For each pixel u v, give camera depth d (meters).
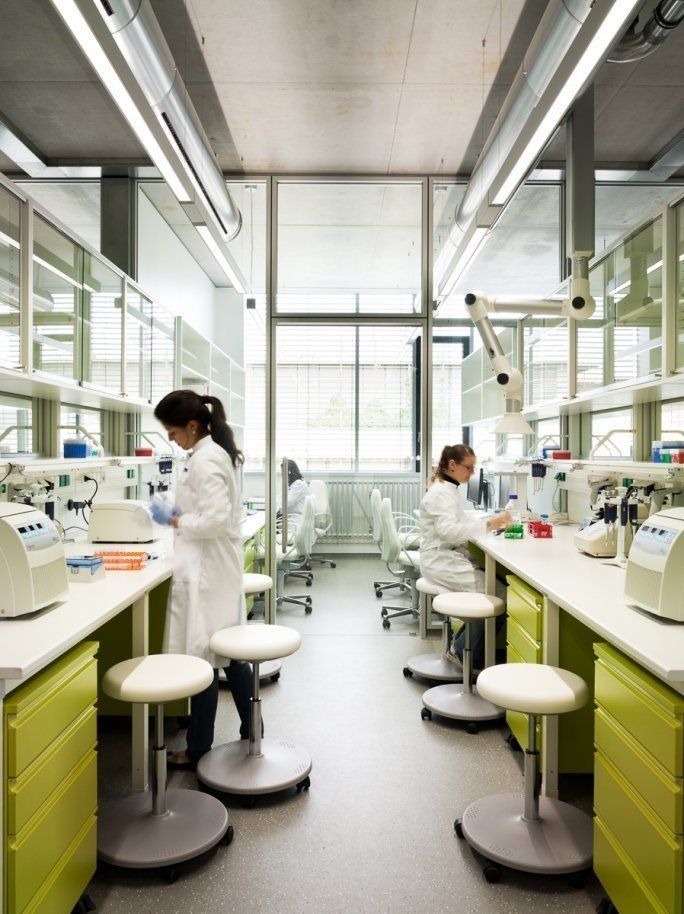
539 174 4.12
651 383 2.35
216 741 2.60
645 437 3.15
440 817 2.07
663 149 3.86
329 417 4.36
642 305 2.50
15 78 3.16
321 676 3.39
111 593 1.97
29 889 1.28
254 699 2.33
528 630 2.36
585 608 1.77
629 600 1.87
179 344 4.30
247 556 4.17
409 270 4.40
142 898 1.67
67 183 4.30
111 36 1.89
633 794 1.44
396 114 3.55
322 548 4.50
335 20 2.76
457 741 2.63
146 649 2.15
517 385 3.24
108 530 2.95
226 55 3.01
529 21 2.77
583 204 3.00
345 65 3.09
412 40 2.90
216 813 1.97
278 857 1.85
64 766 1.46
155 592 2.68
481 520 3.39
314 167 4.21
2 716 1.23
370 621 4.35
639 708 1.41
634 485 2.81
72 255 2.62
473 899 1.68
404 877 1.77
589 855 1.78
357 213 4.43
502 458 4.47
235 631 2.27
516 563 2.51
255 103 3.44
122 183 4.22
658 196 4.32
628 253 2.66
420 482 4.37
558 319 3.43
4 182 2.02
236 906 1.65
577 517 3.90
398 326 4.34
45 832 1.36
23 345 2.17
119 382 3.17
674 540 1.58
